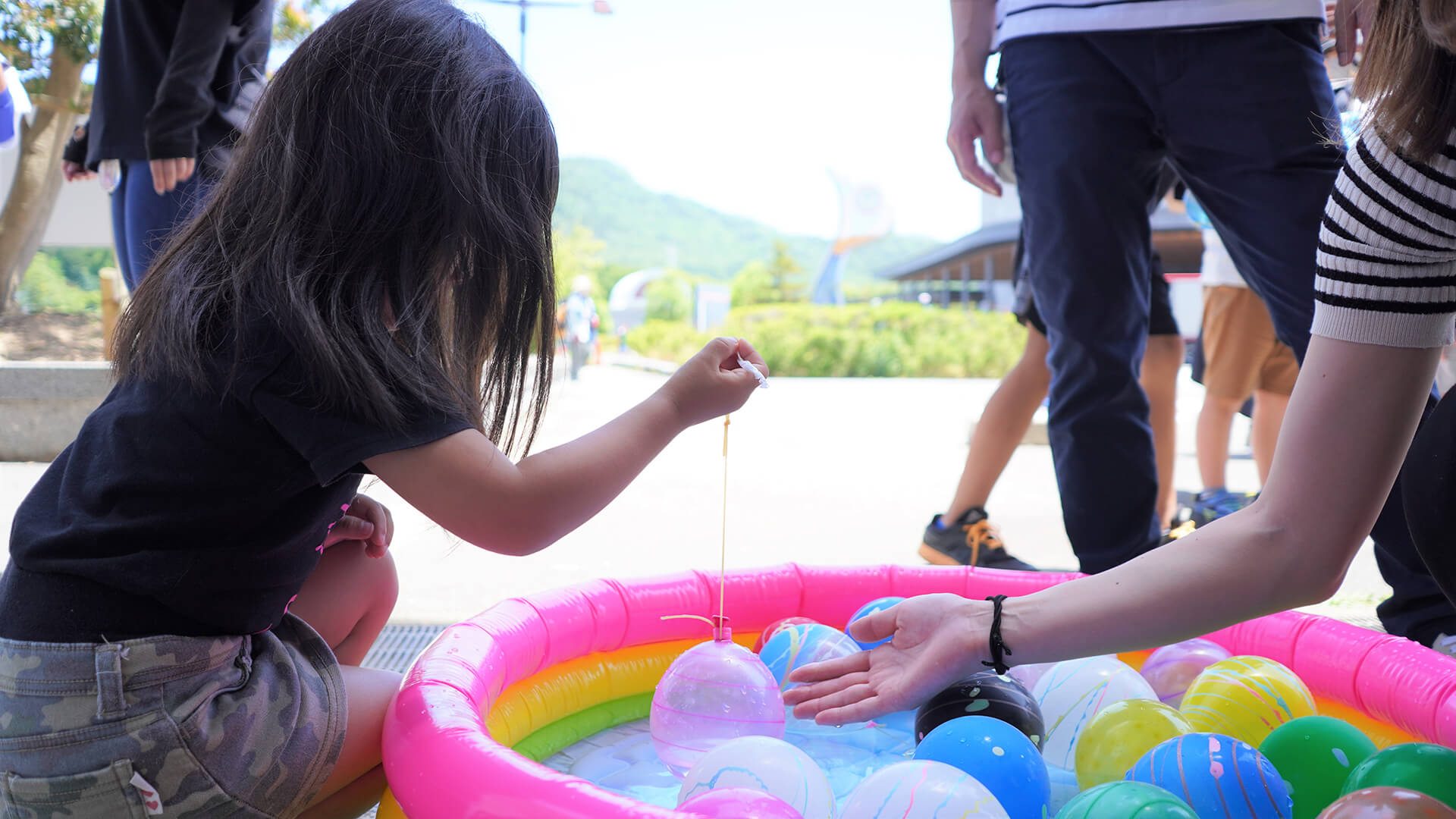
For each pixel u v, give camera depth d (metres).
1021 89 2.17
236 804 1.13
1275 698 1.42
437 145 1.19
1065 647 1.20
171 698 1.09
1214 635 1.79
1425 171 1.04
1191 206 3.10
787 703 1.36
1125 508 2.13
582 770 1.52
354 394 1.09
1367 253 1.09
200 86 2.43
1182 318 14.87
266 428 1.11
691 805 1.08
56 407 5.02
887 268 33.41
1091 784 1.31
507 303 1.25
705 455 6.00
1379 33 1.04
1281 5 1.91
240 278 1.14
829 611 1.93
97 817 1.08
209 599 1.12
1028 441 6.52
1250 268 2.03
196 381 1.12
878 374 16.78
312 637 1.28
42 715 1.07
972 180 2.52
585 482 1.20
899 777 1.11
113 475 1.11
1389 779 1.11
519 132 1.26
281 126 1.20
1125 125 2.05
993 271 25.16
